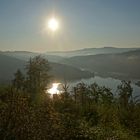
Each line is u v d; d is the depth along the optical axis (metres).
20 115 5.94
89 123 11.22
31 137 5.90
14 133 5.83
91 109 13.96
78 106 14.02
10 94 6.36
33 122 6.01
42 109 6.37
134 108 17.03
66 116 9.51
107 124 12.16
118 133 10.89
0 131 5.82
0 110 5.99
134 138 11.62
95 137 9.14
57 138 6.44
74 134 8.59
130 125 14.20
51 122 6.32
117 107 17.73
